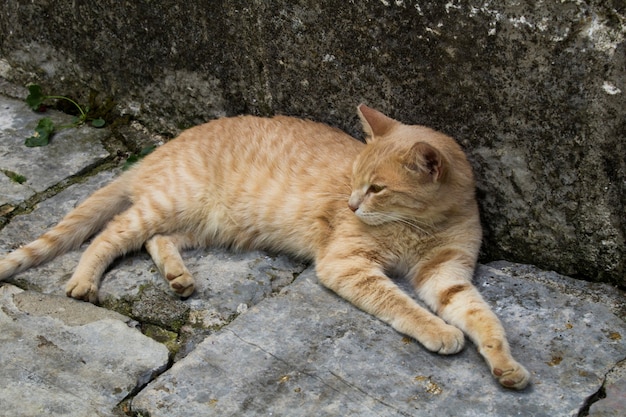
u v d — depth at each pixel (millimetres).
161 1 2129
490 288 1931
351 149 2012
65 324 1889
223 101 2164
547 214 1926
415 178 1902
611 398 1778
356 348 1844
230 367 1825
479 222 1963
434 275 1930
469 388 1792
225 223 2039
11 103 2322
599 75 1820
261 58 2078
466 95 1922
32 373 1822
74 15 2230
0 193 2117
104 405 1790
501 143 1922
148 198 2029
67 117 2293
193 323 1902
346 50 1994
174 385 1807
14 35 2314
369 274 1916
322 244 1983
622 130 1831
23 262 1981
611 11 1791
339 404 1777
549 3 1819
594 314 1879
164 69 2191
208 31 2109
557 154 1885
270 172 2018
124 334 1876
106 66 2248
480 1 1860
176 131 2234
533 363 1819
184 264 1981
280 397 1788
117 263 2002
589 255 1918
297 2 1999
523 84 1873
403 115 1994
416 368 1818
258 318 1889
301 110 2088
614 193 1869
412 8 1911
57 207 2098
